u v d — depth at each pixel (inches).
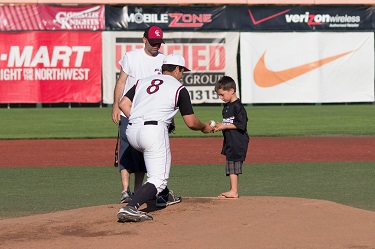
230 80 664.4
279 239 524.7
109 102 2423.7
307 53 2500.0
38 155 1211.9
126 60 709.3
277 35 2481.5
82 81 2409.0
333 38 2504.9
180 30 2445.9
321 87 2504.9
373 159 1135.6
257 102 2490.2
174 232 545.0
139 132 589.0
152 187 583.2
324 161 1113.4
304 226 559.2
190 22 2450.8
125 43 2423.7
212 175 965.8
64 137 1528.1
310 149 1280.8
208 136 1561.3
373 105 2564.0
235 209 613.3
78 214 616.7
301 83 2502.5
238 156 667.4
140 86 607.8
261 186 866.8
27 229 569.0
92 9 2402.8
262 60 2485.2
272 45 2485.2
